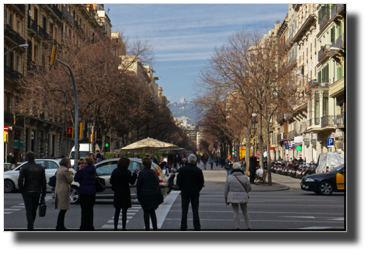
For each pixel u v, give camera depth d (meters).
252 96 33.16
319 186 21.81
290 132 65.81
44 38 48.38
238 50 34.00
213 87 35.75
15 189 21.47
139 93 42.56
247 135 43.88
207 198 19.58
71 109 35.78
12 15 40.66
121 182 10.53
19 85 40.69
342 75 42.09
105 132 42.44
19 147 40.34
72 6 60.41
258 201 18.30
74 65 35.84
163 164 34.97
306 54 58.25
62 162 10.91
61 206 10.75
